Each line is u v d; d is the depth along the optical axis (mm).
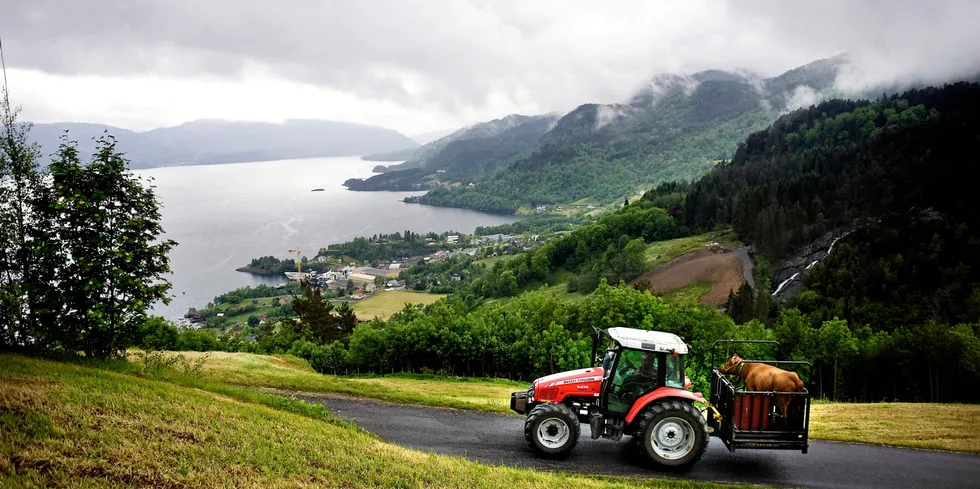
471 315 52594
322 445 10883
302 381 20281
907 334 47250
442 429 15195
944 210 107500
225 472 8648
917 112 187500
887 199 118125
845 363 46625
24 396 9883
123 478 7824
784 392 12039
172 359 20562
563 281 138250
